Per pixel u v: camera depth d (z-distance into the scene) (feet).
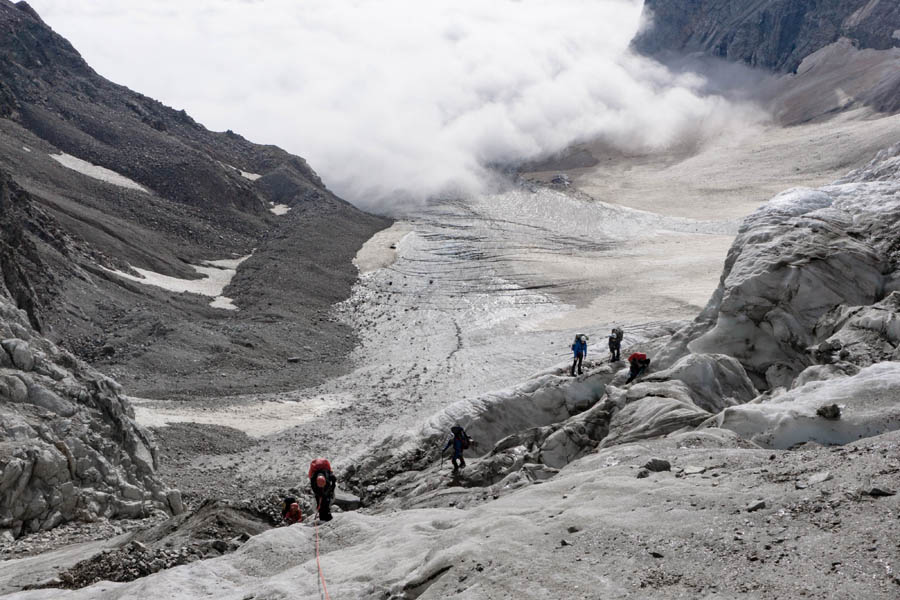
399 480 72.49
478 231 440.86
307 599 28.63
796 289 77.66
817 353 67.26
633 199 568.00
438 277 332.39
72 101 440.45
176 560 43.80
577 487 34.30
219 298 272.10
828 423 45.01
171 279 281.95
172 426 142.41
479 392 183.21
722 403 69.00
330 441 143.84
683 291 285.23
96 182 348.79
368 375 201.98
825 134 628.28
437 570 26.55
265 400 172.04
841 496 26.25
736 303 80.07
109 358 185.26
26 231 230.48
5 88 396.37
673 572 23.36
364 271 339.36
